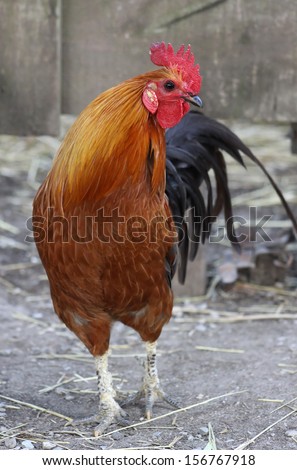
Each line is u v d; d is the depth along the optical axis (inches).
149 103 152.6
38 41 227.6
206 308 249.3
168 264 167.0
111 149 151.4
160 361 209.2
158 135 156.1
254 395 181.3
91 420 171.8
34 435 164.9
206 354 212.8
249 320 239.3
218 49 227.5
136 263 156.9
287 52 225.8
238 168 380.2
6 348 217.3
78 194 152.9
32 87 231.8
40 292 263.0
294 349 211.6
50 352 217.0
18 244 302.5
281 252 272.1
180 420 172.2
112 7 226.1
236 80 229.1
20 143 408.2
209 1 223.5
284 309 247.1
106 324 167.3
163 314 167.6
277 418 169.0
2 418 173.0
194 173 202.1
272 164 384.8
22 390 189.6
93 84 233.0
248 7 223.6
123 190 152.4
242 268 267.7
